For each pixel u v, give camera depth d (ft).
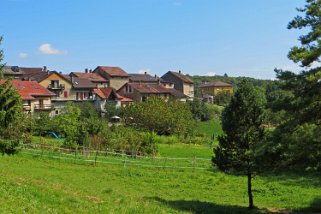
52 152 148.87
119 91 406.62
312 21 71.31
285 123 74.90
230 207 86.02
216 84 645.10
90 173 119.75
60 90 337.93
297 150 69.82
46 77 333.62
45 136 203.51
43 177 93.45
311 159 72.33
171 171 134.00
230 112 88.84
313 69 71.51
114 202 67.77
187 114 271.28
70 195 64.69
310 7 70.79
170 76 525.34
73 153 149.89
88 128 173.37
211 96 555.28
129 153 161.17
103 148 159.94
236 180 123.54
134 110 268.62
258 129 87.25
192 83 539.29
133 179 116.67
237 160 86.79
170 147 205.05
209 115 370.73
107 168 131.54
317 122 73.20
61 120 211.41
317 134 67.26
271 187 112.88
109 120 306.55
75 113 233.14
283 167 78.84
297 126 72.74
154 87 426.92
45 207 51.24
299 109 73.87
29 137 164.76
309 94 72.02
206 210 79.05
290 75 73.61
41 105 288.51
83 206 57.62
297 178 124.06
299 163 75.46
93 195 72.13
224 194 104.32
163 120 254.47
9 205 47.26
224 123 89.92
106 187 93.50
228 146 88.07
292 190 108.99
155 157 155.43
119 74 457.68
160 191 102.06
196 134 266.77
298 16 72.23
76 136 162.71
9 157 130.11
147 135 175.73
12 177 73.92
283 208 90.02
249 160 85.97
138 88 401.08
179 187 110.42
